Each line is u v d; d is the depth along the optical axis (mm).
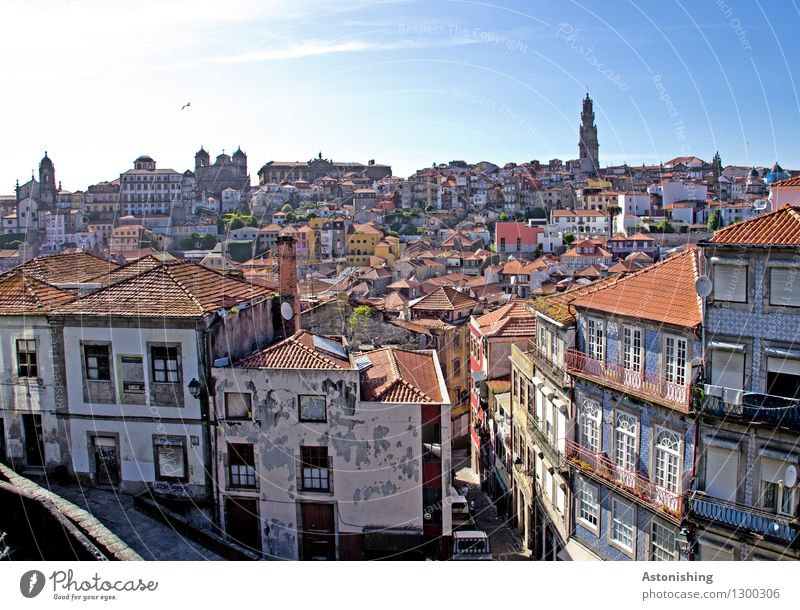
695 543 27047
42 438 34000
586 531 32750
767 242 25891
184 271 36750
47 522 26938
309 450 31828
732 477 26547
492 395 52625
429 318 72500
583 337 33750
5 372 33906
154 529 30547
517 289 124625
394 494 31531
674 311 28891
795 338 25516
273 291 40250
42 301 34250
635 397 29609
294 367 31656
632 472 30062
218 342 33062
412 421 31328
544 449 37938
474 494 53906
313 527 32031
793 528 24938
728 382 27109
